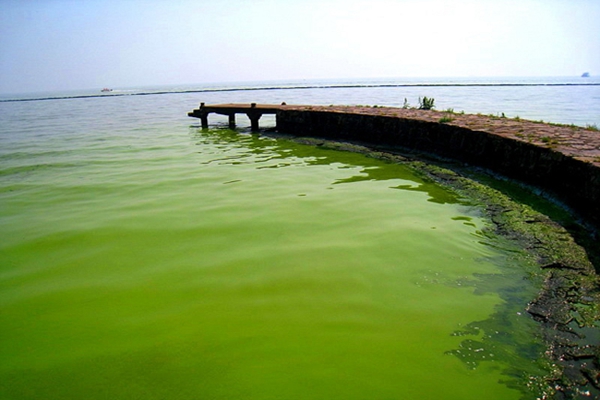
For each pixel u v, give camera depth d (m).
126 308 4.15
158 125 24.23
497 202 7.07
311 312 3.96
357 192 8.12
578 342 3.46
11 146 16.77
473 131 9.65
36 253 5.60
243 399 2.90
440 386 2.99
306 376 3.10
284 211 6.99
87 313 4.09
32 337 3.74
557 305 4.00
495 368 3.18
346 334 3.61
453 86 84.44
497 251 5.28
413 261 5.03
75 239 6.04
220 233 6.06
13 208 7.79
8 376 3.25
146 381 3.12
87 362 3.37
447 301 4.14
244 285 4.50
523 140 8.07
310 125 16.48
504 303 4.09
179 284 4.58
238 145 15.23
